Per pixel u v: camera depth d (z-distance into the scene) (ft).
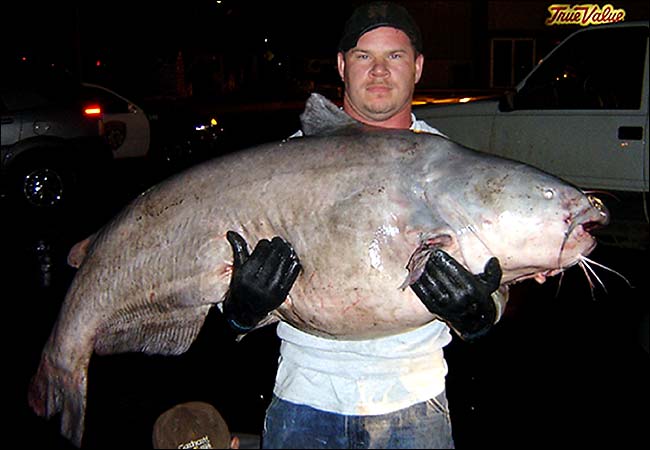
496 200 8.30
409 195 8.38
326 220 8.39
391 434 8.66
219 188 8.96
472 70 95.61
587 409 15.99
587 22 90.94
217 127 45.01
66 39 74.79
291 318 8.78
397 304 8.30
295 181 8.63
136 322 9.62
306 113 9.37
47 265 25.81
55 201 34.19
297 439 8.86
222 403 16.28
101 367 18.04
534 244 8.35
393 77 9.62
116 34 84.12
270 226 8.62
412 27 9.72
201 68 91.35
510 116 25.45
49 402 9.93
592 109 23.91
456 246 8.32
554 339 19.21
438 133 10.19
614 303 21.12
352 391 8.70
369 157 8.58
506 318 20.51
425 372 8.84
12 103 33.81
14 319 20.83
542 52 93.04
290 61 94.43
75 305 9.72
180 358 18.53
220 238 8.84
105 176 35.99
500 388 16.94
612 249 24.93
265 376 17.60
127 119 38.63
